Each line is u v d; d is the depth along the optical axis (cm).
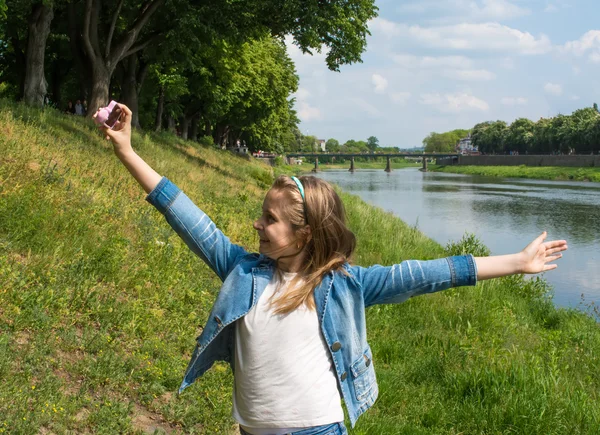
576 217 3662
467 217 3603
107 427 425
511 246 2591
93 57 2216
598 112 12319
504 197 5169
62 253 706
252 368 223
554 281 1891
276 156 10169
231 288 231
